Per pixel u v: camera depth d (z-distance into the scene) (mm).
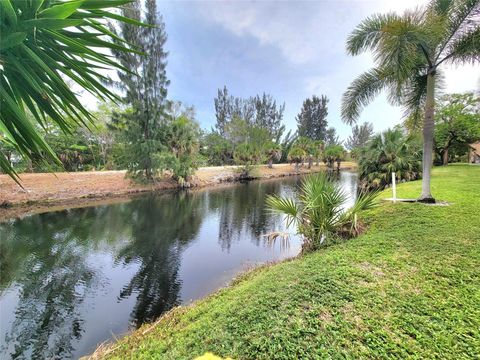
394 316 2070
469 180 9594
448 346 1729
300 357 1703
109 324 3416
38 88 1069
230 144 28594
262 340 1888
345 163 40781
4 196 10680
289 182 21719
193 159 17625
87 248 6312
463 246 3445
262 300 2471
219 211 10672
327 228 4480
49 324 3432
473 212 5035
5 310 3768
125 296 4129
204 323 2406
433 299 2283
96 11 1133
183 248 6395
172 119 16625
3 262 5465
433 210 5363
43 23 979
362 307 2209
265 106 42344
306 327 1991
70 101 1284
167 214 10055
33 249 6176
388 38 4945
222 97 41094
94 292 4270
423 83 6438
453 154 21109
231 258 5711
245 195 14797
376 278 2719
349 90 6746
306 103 46688
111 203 11906
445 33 5473
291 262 3922
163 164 15016
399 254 3334
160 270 5121
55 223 8461
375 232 4562
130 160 14805
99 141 19797
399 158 10945
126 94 14320
